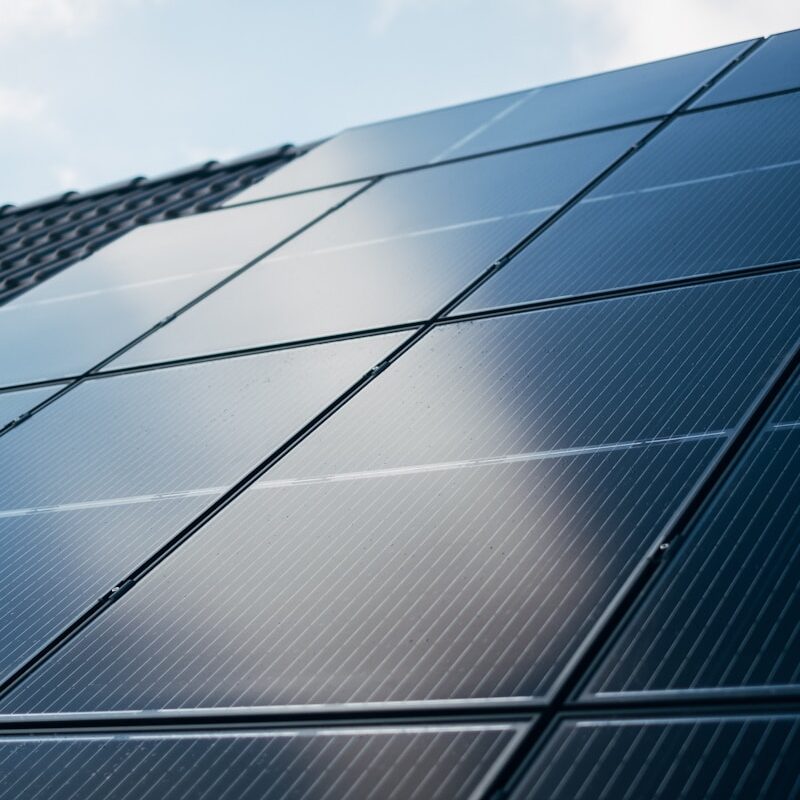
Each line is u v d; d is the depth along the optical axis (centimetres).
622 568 361
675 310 518
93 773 357
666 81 916
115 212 1936
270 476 500
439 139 1016
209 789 333
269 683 369
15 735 390
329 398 552
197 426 575
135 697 386
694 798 272
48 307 927
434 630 364
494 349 543
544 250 642
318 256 785
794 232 554
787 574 331
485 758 306
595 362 498
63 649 430
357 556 418
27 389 732
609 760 291
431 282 659
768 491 370
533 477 428
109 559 482
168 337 729
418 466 463
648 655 320
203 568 445
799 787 263
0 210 2314
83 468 581
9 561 516
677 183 668
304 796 317
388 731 329
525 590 368
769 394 426
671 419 433
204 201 1745
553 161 804
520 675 331
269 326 679
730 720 289
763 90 782
